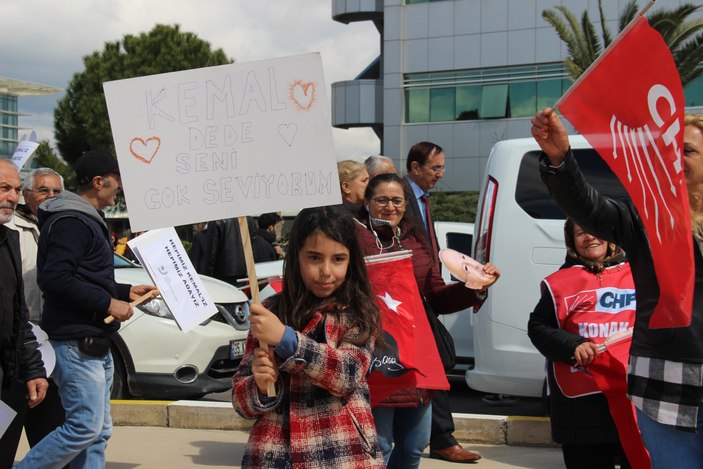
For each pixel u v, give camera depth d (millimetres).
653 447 3020
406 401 4062
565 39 31250
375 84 40625
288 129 3016
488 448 6363
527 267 6605
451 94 39125
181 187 3061
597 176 6555
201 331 7602
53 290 4438
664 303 2791
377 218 4453
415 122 39719
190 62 42781
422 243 4652
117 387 7477
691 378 2887
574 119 2906
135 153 3070
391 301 4070
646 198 2773
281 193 3020
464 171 38938
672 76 2598
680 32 28453
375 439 2965
